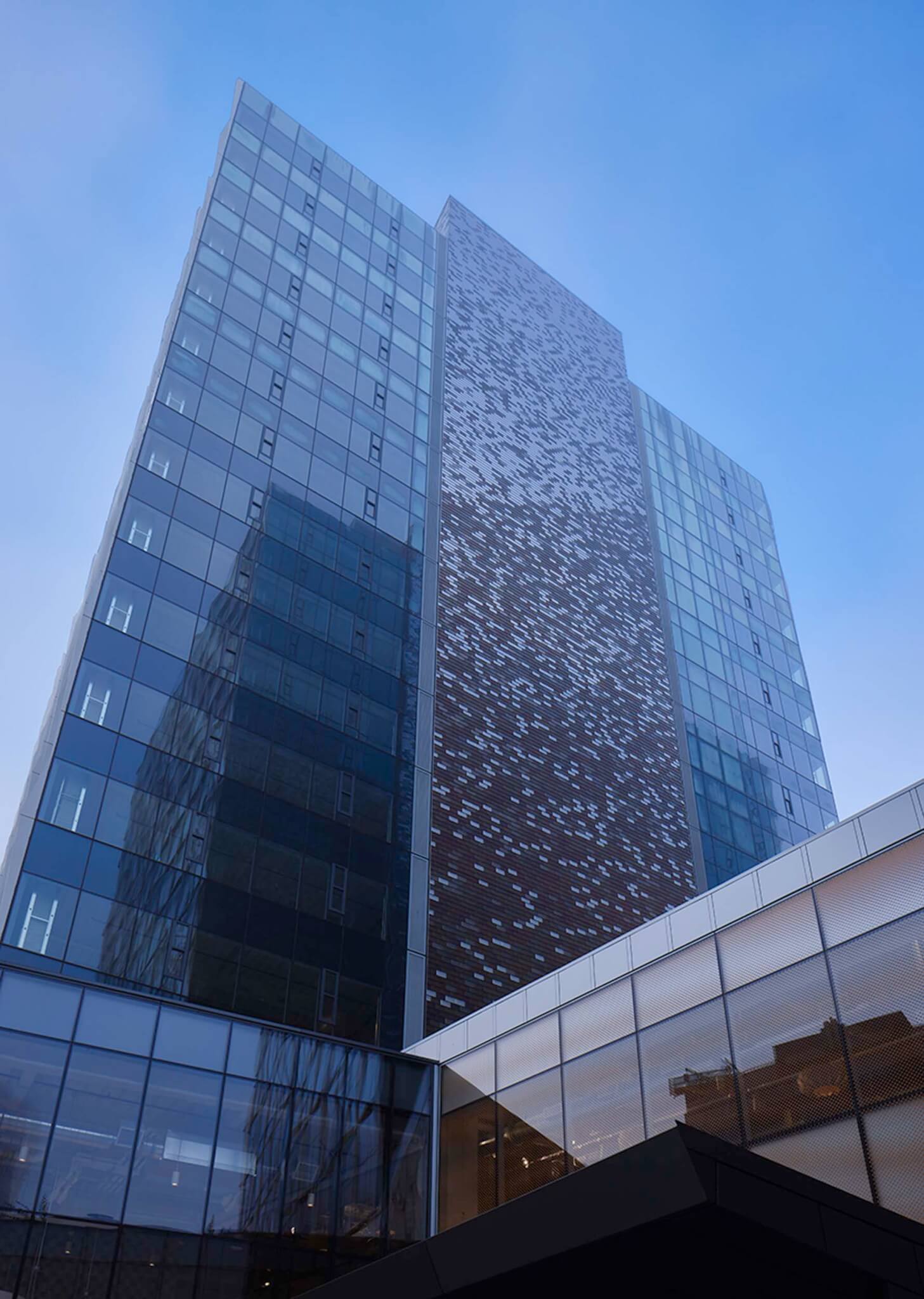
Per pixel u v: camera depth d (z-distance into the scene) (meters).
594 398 67.50
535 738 44.84
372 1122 25.28
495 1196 23.44
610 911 42.16
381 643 41.25
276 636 37.69
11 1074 20.98
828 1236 11.55
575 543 56.06
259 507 40.38
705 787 52.59
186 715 33.31
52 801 28.86
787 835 55.59
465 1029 26.89
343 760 36.84
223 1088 23.44
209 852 31.30
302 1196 23.28
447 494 49.34
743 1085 18.73
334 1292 14.29
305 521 41.78
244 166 52.06
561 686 48.38
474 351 58.56
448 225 65.31
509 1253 12.72
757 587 69.88
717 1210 11.30
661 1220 11.56
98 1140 21.31
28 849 27.70
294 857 33.34
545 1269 12.80
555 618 50.84
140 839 29.95
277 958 30.98
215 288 45.72
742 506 75.25
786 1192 11.64
